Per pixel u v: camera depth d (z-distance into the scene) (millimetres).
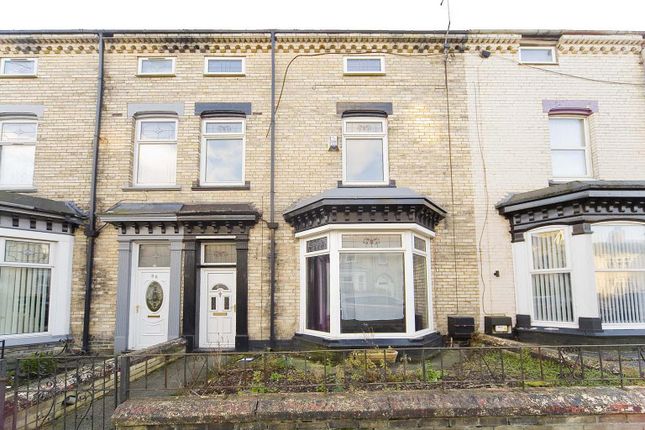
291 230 8977
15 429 4594
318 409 4488
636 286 7898
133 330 8812
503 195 9305
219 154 9547
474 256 9047
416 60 9664
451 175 9312
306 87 9484
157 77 9492
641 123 9656
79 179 9133
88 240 8922
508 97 9633
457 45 9695
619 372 5312
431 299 8648
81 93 9414
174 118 9555
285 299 8766
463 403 4562
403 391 4750
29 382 5395
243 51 9609
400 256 8078
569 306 8125
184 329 8633
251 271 8836
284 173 9188
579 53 9836
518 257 8891
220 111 9391
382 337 7699
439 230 9109
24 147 9422
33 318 8305
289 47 9578
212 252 9195
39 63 9469
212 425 4469
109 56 9539
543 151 9484
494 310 8883
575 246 7988
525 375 5539
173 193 9141
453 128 9484
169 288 8859
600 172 9445
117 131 9312
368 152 9484
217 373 5867
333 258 7891
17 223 7996
